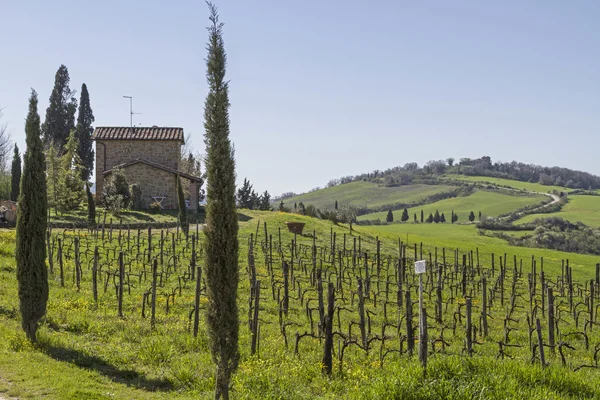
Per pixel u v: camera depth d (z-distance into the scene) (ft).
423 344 46.88
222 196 41.39
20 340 53.26
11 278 83.87
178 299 82.33
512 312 98.43
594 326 90.68
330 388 47.65
